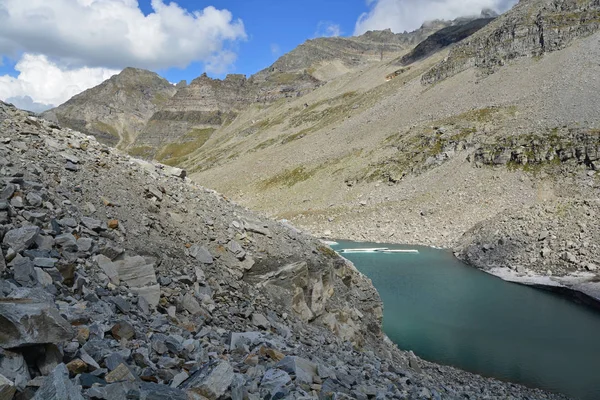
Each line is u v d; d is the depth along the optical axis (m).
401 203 103.62
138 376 7.27
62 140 18.33
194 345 9.66
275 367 10.27
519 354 31.30
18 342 5.97
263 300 17.83
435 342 33.62
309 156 167.25
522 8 183.75
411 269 60.97
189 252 16.98
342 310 23.48
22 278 8.87
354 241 90.38
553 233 59.66
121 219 15.41
